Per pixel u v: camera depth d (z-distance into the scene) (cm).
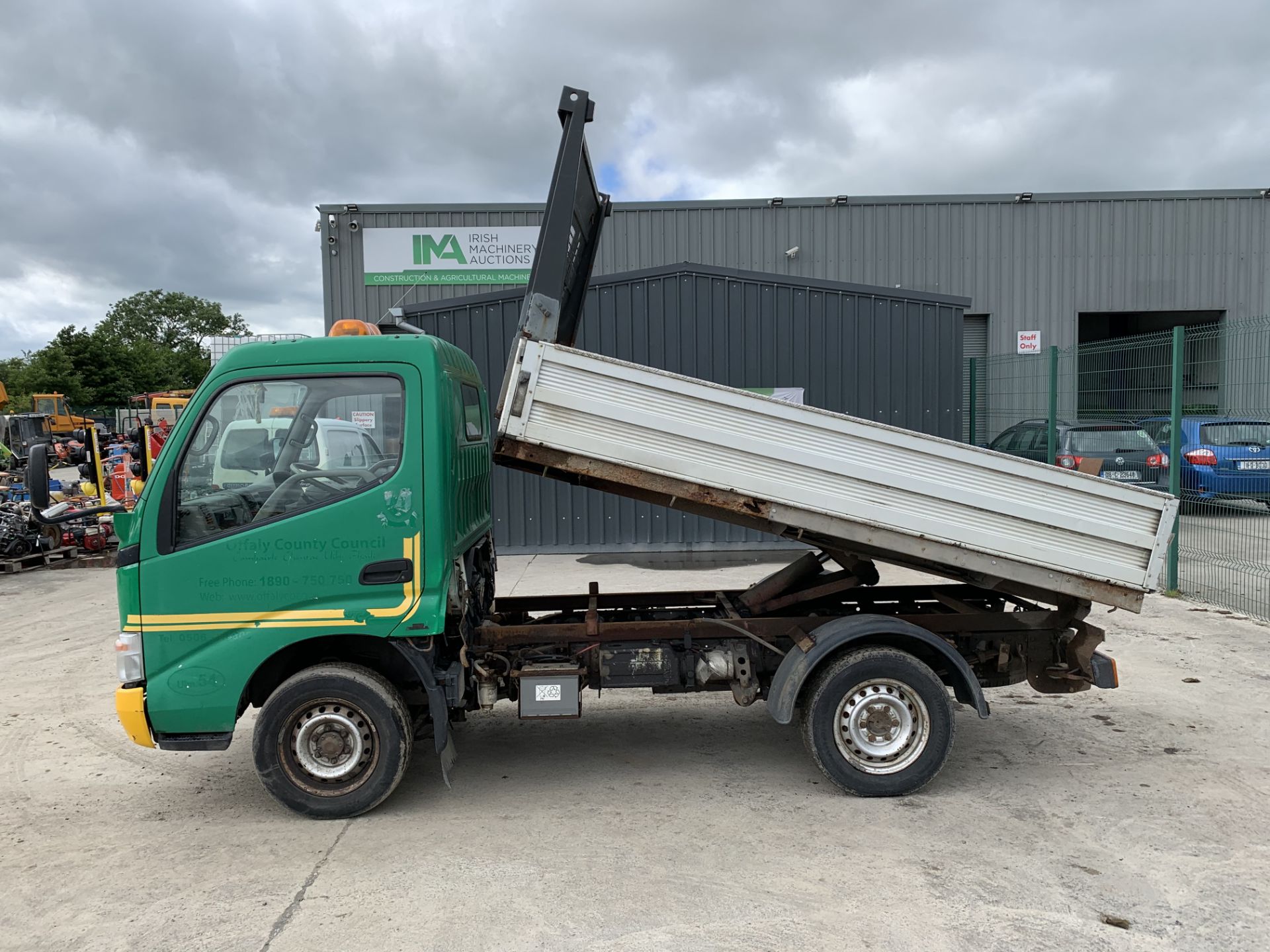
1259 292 1808
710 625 462
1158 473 917
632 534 1177
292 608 402
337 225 1730
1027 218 1788
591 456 404
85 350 7244
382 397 405
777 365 1145
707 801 436
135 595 401
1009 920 320
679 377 407
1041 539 427
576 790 454
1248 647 699
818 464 414
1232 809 414
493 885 352
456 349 484
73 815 436
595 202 553
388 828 410
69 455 3312
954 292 1788
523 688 444
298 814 419
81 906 345
